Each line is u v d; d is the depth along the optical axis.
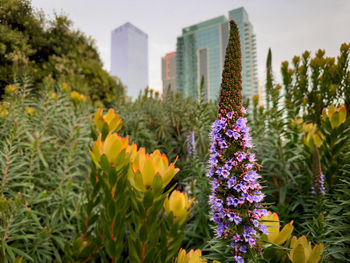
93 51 10.34
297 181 2.70
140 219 0.99
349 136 2.13
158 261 0.99
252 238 1.10
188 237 2.42
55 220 1.98
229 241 1.15
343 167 2.05
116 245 1.04
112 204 1.02
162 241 0.98
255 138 3.52
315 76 3.58
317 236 1.52
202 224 2.30
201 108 3.28
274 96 3.01
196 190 2.65
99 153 1.08
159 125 4.62
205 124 3.14
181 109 4.97
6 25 6.81
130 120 4.54
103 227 1.06
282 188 2.54
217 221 1.16
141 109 4.80
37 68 7.22
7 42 6.69
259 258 1.13
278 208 2.14
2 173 2.12
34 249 1.92
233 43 1.16
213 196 1.17
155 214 0.96
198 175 2.53
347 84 2.70
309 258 1.17
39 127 3.11
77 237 1.21
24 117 2.92
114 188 1.07
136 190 0.98
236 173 1.14
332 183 2.17
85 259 1.16
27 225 2.05
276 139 2.96
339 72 3.04
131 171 1.01
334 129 2.23
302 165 2.75
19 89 3.69
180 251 1.12
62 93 3.87
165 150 4.06
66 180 2.57
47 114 3.10
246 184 1.10
